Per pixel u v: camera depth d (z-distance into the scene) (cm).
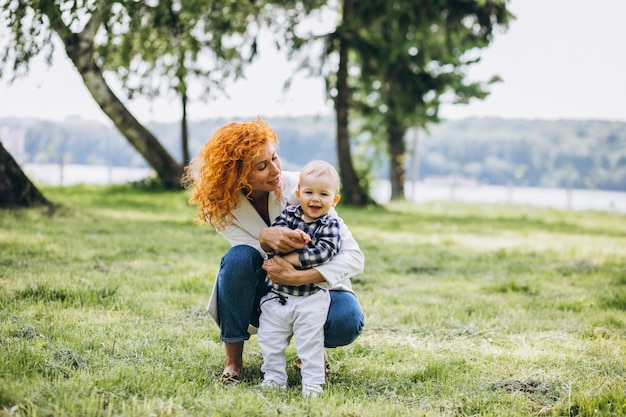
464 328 425
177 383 283
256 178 295
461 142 8175
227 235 313
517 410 277
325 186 292
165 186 1520
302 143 7156
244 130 296
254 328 319
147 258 619
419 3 1493
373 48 1534
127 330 369
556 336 412
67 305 419
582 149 7900
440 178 7744
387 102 1700
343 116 1619
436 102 1911
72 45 1186
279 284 290
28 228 742
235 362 308
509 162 8025
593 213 1895
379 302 490
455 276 636
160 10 1066
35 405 241
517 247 877
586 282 617
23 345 314
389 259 717
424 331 416
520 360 354
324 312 293
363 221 1186
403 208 1806
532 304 509
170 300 453
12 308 394
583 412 277
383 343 382
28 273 495
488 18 1499
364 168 1827
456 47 1645
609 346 387
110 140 6275
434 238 959
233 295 298
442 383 310
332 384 308
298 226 296
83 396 254
